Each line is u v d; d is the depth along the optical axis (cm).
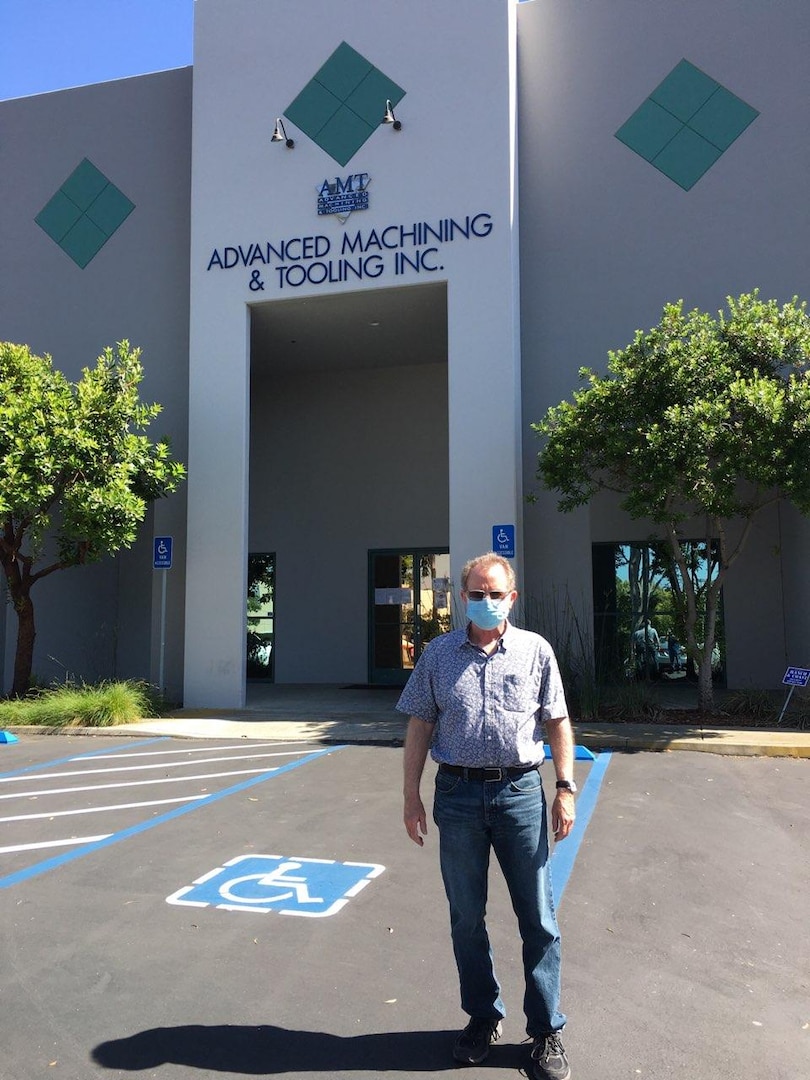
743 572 1453
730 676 1443
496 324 1367
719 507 1062
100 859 579
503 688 329
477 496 1354
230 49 1520
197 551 1465
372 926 461
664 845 605
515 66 1472
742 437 1035
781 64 1406
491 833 329
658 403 1096
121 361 1426
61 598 1686
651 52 1458
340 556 1883
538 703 337
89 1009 371
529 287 1477
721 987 391
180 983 395
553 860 572
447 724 332
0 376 1348
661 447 1041
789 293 1380
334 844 607
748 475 1034
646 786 788
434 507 1838
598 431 1131
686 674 1509
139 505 1298
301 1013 367
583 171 1472
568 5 1498
